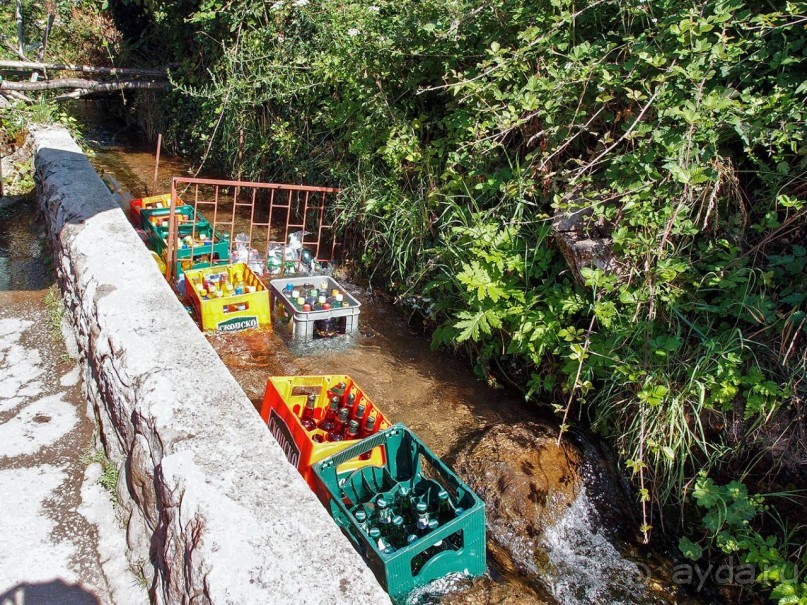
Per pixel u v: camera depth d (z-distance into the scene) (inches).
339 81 211.8
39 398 143.6
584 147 144.3
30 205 260.1
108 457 122.6
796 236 113.7
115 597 99.0
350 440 113.7
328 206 222.5
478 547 101.7
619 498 120.3
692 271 116.5
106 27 414.0
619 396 121.6
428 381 155.0
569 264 131.5
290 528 79.8
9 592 98.5
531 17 146.3
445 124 177.3
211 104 305.0
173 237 190.1
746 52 120.5
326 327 174.2
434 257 165.8
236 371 154.1
